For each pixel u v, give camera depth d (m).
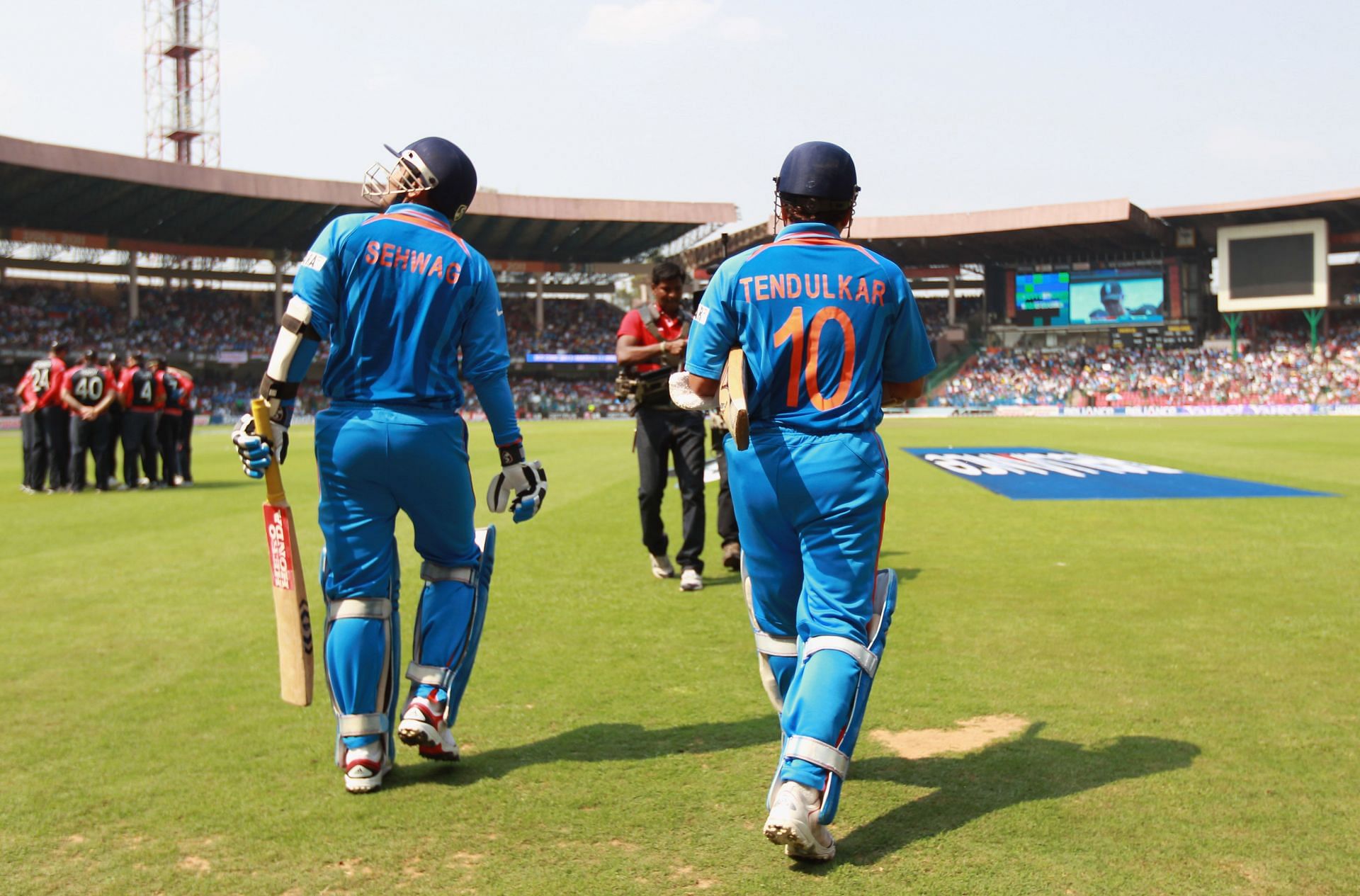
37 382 13.16
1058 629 4.84
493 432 3.23
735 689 4.00
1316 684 3.90
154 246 51.88
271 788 2.99
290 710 3.79
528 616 5.36
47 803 2.88
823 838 2.45
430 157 3.18
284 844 2.60
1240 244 51.47
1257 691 3.81
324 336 3.12
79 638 4.93
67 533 8.88
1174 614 5.14
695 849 2.54
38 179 42.69
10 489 13.83
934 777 3.00
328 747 3.38
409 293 3.02
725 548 6.48
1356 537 7.68
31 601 5.83
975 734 3.38
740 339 2.79
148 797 2.92
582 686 4.06
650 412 6.26
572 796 2.90
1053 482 12.43
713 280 2.84
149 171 42.81
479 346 3.16
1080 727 3.41
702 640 4.82
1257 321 56.75
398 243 3.04
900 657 4.34
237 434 2.97
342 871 2.45
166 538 8.53
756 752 3.26
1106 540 7.66
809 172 2.81
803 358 2.71
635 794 2.92
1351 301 52.25
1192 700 3.70
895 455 18.17
